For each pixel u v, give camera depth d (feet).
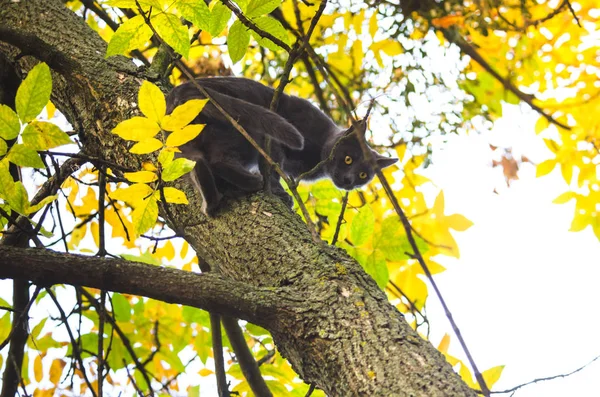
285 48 11.35
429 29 24.86
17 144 10.99
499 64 26.91
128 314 17.94
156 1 10.43
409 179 25.09
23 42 14.88
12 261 10.99
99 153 15.07
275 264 12.00
